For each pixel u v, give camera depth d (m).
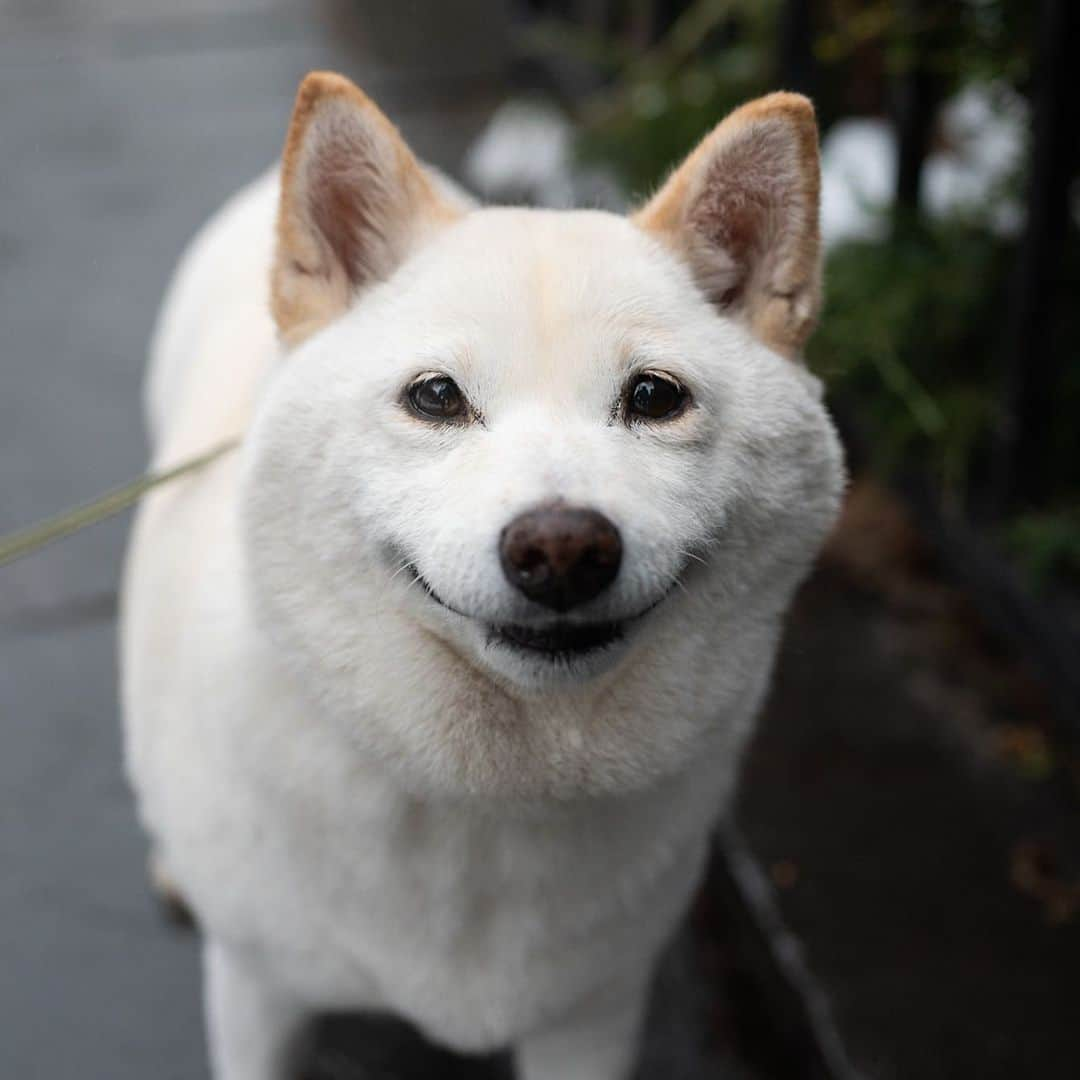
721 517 0.58
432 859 0.61
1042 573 0.90
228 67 2.03
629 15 1.68
